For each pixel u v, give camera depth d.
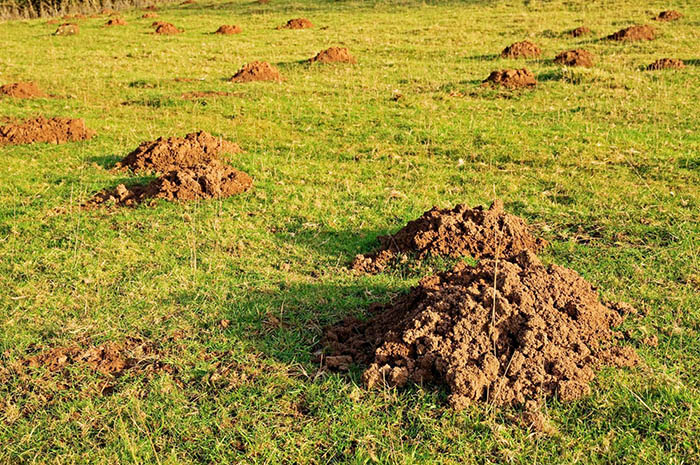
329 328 4.98
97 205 8.05
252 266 6.25
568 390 4.01
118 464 3.66
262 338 4.88
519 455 3.60
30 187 8.74
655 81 14.83
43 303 5.55
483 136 11.02
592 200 7.85
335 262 6.42
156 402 4.14
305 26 28.45
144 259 6.43
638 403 3.94
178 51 23.09
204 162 9.62
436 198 8.18
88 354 4.71
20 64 21.00
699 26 22.09
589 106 12.88
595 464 3.54
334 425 3.87
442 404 4.00
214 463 3.64
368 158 10.14
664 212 7.33
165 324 5.11
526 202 7.86
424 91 15.09
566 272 4.98
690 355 4.51
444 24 26.52
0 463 3.68
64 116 13.52
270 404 4.09
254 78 17.08
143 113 13.69
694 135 10.70
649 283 5.70
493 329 4.26
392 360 4.34
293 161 9.90
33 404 4.18
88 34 28.70
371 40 23.72
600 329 4.68
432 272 6.02
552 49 20.31
